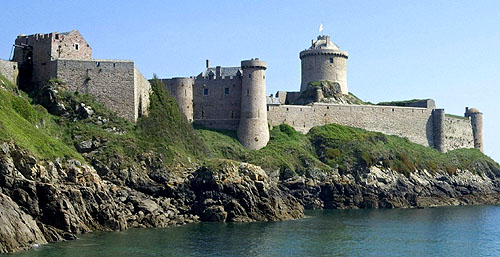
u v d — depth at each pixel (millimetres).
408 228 120688
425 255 96000
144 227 108062
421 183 171500
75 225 96375
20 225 86000
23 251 83562
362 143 172250
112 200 106938
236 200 120188
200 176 122188
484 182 191250
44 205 93375
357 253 94562
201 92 164500
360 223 124750
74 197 99625
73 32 137125
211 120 163625
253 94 160250
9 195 90312
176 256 86375
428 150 194000
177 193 120062
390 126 193250
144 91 141375
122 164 118812
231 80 163625
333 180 156375
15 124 106812
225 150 151125
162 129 135500
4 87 123438
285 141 165000
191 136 143750
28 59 135500
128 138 126438
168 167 124312
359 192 158125
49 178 98312
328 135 173375
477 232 118312
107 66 132750
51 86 128875
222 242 97188
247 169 125375
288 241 100500
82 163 108125
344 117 185125
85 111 127688
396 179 166750
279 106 173625
